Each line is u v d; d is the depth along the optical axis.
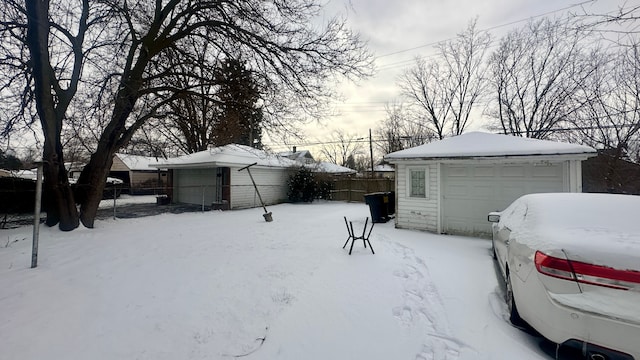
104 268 5.24
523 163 7.53
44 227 8.98
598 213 2.90
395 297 3.92
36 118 8.49
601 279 2.21
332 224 10.12
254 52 9.34
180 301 3.88
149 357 2.75
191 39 10.02
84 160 20.72
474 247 6.69
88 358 2.72
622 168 11.39
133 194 27.03
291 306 3.69
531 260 2.66
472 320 3.28
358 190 19.50
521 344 2.79
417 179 8.98
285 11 8.83
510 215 4.29
